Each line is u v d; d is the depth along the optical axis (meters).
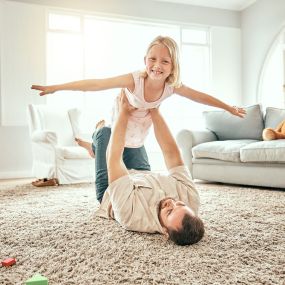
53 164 3.96
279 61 6.35
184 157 4.13
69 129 4.74
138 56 6.05
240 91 6.56
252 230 1.73
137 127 2.11
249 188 3.54
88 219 1.99
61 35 5.45
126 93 1.94
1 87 4.89
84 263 1.28
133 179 1.80
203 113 4.61
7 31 4.93
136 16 5.74
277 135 3.64
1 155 4.89
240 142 3.86
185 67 6.29
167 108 6.15
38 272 1.20
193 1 6.09
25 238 1.61
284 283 1.08
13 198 2.92
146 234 1.66
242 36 6.56
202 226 1.50
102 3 5.51
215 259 1.30
